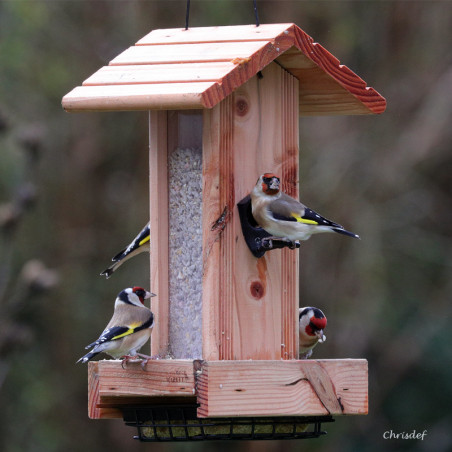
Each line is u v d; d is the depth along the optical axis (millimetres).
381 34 18078
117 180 17766
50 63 17375
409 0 18047
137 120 17703
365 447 18141
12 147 16000
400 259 18328
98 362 7270
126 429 17141
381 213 17562
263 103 7504
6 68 17141
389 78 18109
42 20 17172
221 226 7184
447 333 18344
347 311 17500
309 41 7520
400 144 17844
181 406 7434
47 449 16656
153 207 7707
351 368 7023
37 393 16719
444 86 18188
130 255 8469
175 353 7641
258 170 7445
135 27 17531
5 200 15797
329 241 17453
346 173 17516
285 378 6848
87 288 17281
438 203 18672
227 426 7488
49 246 17266
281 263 7422
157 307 7664
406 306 18312
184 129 7668
